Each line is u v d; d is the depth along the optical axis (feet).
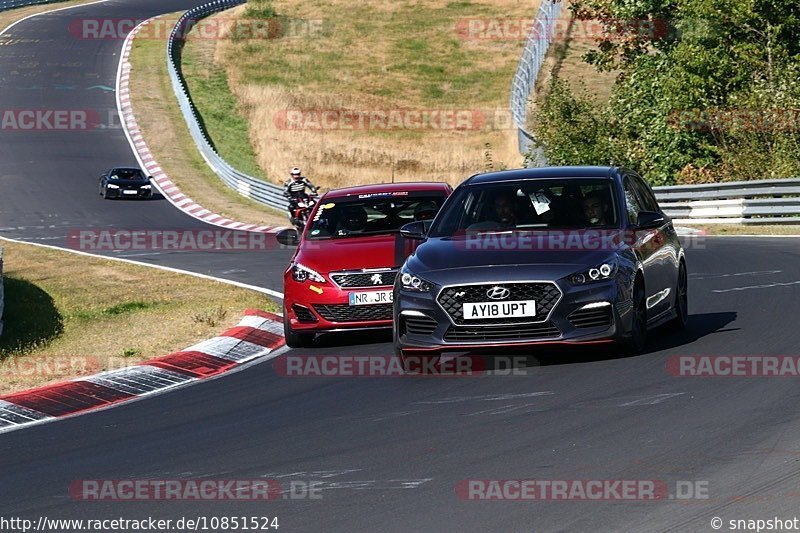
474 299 107.14
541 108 388.98
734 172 330.34
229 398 111.04
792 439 77.20
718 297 154.92
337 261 138.31
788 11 360.48
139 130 606.55
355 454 82.48
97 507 73.20
